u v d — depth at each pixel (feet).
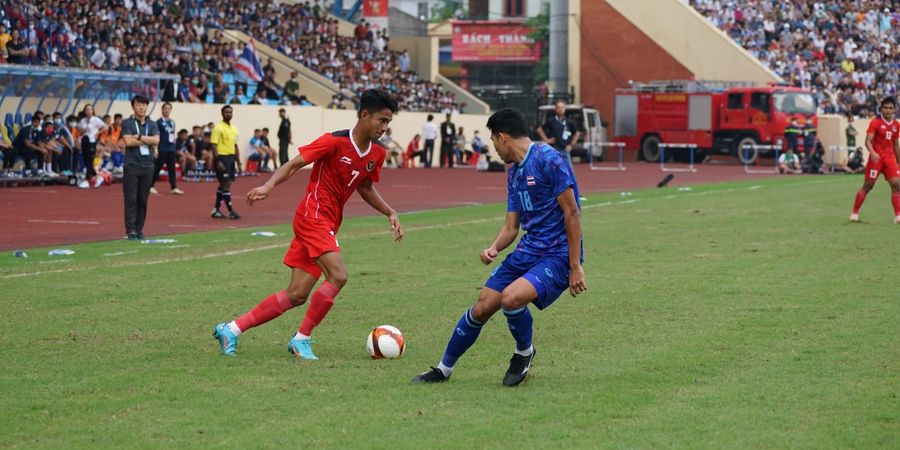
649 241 61.46
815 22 217.97
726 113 189.06
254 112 143.23
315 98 171.73
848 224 71.82
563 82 224.53
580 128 196.24
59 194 97.30
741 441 22.68
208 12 168.04
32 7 127.54
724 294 42.57
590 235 64.54
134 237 61.57
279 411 24.98
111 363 30.04
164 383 27.66
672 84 197.16
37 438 22.75
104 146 113.91
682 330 35.32
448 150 169.17
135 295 41.60
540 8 321.11
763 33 215.31
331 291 31.14
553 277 27.17
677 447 22.24
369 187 32.48
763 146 175.22
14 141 108.88
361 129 31.09
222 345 31.37
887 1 224.53
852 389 27.20
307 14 190.39
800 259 53.36
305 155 30.48
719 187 116.57
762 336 34.19
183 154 122.31
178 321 36.50
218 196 76.07
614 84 222.28
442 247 58.49
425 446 22.17
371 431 23.29
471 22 284.61
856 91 205.67
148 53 139.74
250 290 42.93
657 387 27.50
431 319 37.37
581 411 25.13
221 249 56.59
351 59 186.29
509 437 22.90
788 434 23.22
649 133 199.72
